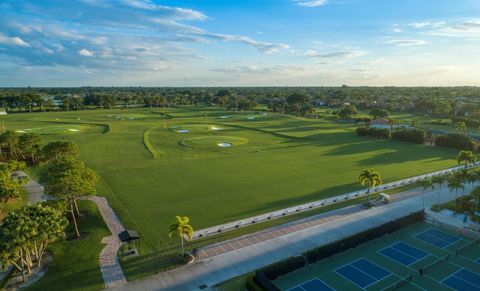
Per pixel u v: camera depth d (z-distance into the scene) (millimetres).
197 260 40531
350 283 36531
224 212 54688
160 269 38656
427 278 37312
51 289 35062
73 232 47031
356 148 106562
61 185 45375
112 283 36094
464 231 47844
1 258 32250
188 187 67000
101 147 105875
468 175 60406
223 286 35469
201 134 132375
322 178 73000
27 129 139375
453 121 157750
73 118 184000
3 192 47000
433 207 55250
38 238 35062
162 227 49281
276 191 64562
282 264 37656
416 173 76250
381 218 52250
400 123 161500
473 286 35844
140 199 60344
